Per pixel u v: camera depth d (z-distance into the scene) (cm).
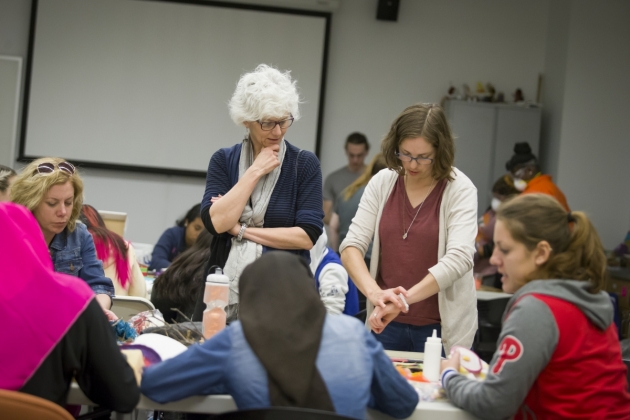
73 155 672
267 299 155
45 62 666
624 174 668
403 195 240
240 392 150
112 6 668
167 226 687
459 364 193
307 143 680
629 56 665
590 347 165
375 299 219
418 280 237
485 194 676
